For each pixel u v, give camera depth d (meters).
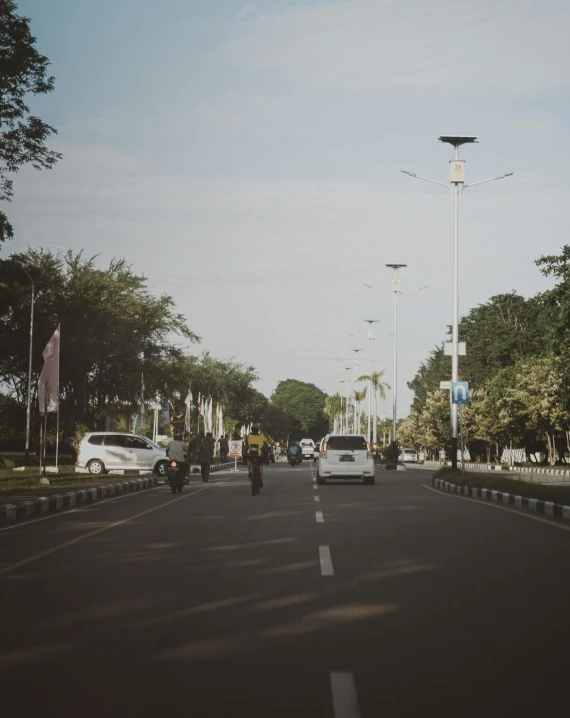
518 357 82.81
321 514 18.45
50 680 5.87
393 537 14.04
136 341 58.75
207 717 5.11
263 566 10.93
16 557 11.91
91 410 61.94
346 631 7.32
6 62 27.88
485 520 17.02
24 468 42.59
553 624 7.61
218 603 8.55
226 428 116.19
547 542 13.37
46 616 7.95
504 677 5.95
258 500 23.20
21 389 59.28
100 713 5.17
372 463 32.25
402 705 5.34
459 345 36.06
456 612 8.11
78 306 55.59
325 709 5.26
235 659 6.41
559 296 47.03
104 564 11.19
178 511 19.53
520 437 76.94
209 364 110.94
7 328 53.62
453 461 35.97
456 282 36.81
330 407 152.38
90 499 24.73
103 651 6.65
